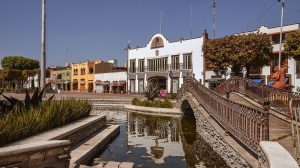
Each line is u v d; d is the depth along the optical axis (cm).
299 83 4022
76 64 8769
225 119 1113
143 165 1002
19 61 8006
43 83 1964
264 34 3672
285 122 1229
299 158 615
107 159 1064
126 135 1633
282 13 3834
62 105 1277
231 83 2503
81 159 903
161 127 1998
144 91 3378
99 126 1555
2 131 723
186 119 2492
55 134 934
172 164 1024
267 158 509
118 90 7112
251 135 786
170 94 4675
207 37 5100
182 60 5462
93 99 3881
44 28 1969
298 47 2744
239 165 816
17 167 491
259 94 1859
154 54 6041
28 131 888
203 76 5028
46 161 553
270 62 3944
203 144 1402
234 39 3603
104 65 8138
